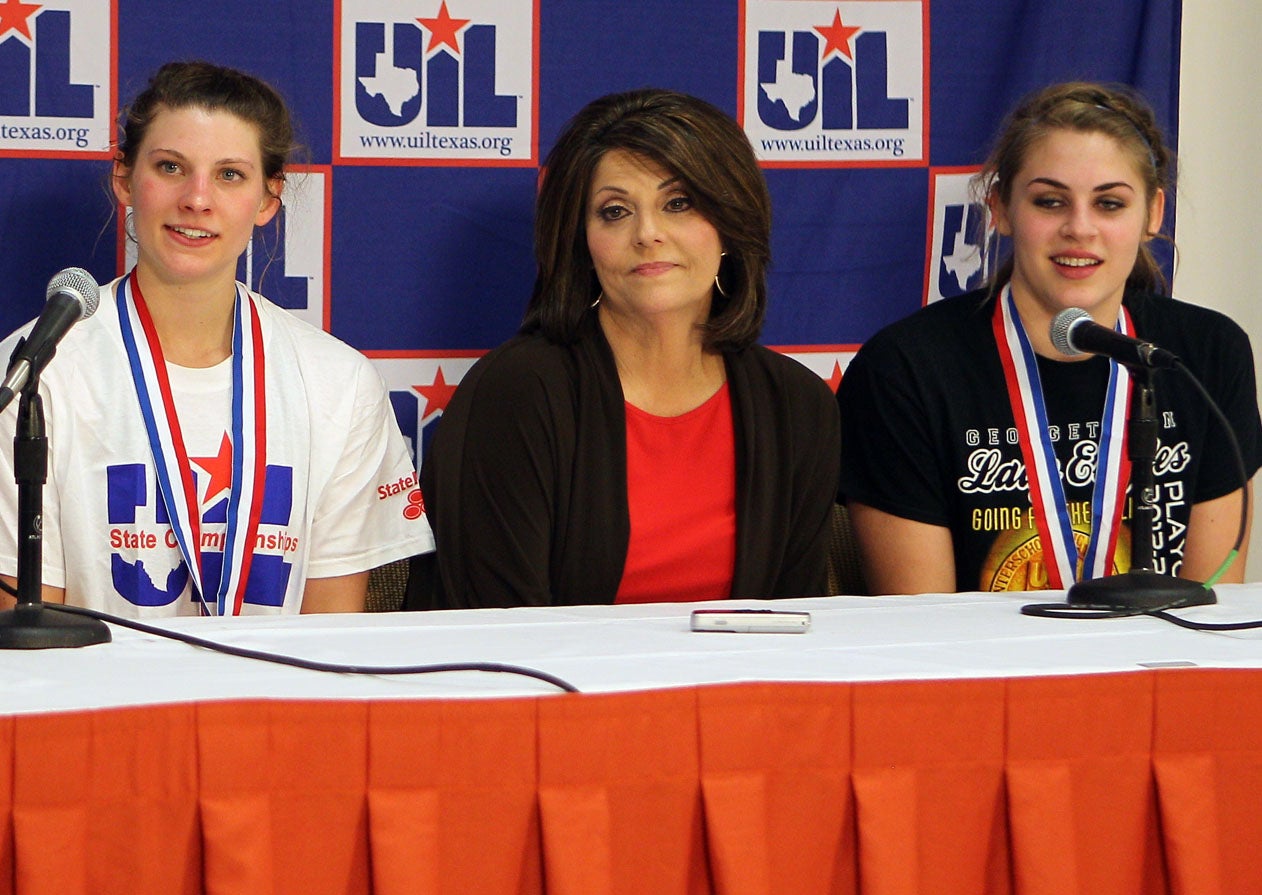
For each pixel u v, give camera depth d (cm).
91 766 165
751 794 182
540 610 256
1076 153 332
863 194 405
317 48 380
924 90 405
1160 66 406
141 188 308
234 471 313
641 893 180
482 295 396
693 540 329
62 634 209
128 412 305
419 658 204
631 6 392
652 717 179
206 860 168
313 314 387
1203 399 348
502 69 389
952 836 189
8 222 369
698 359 340
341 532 329
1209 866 194
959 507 349
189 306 314
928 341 352
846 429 364
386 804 172
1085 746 192
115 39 370
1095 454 347
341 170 385
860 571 384
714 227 327
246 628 231
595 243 328
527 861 178
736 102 399
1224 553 352
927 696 187
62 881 164
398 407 394
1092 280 336
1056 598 272
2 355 305
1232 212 425
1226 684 195
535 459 322
